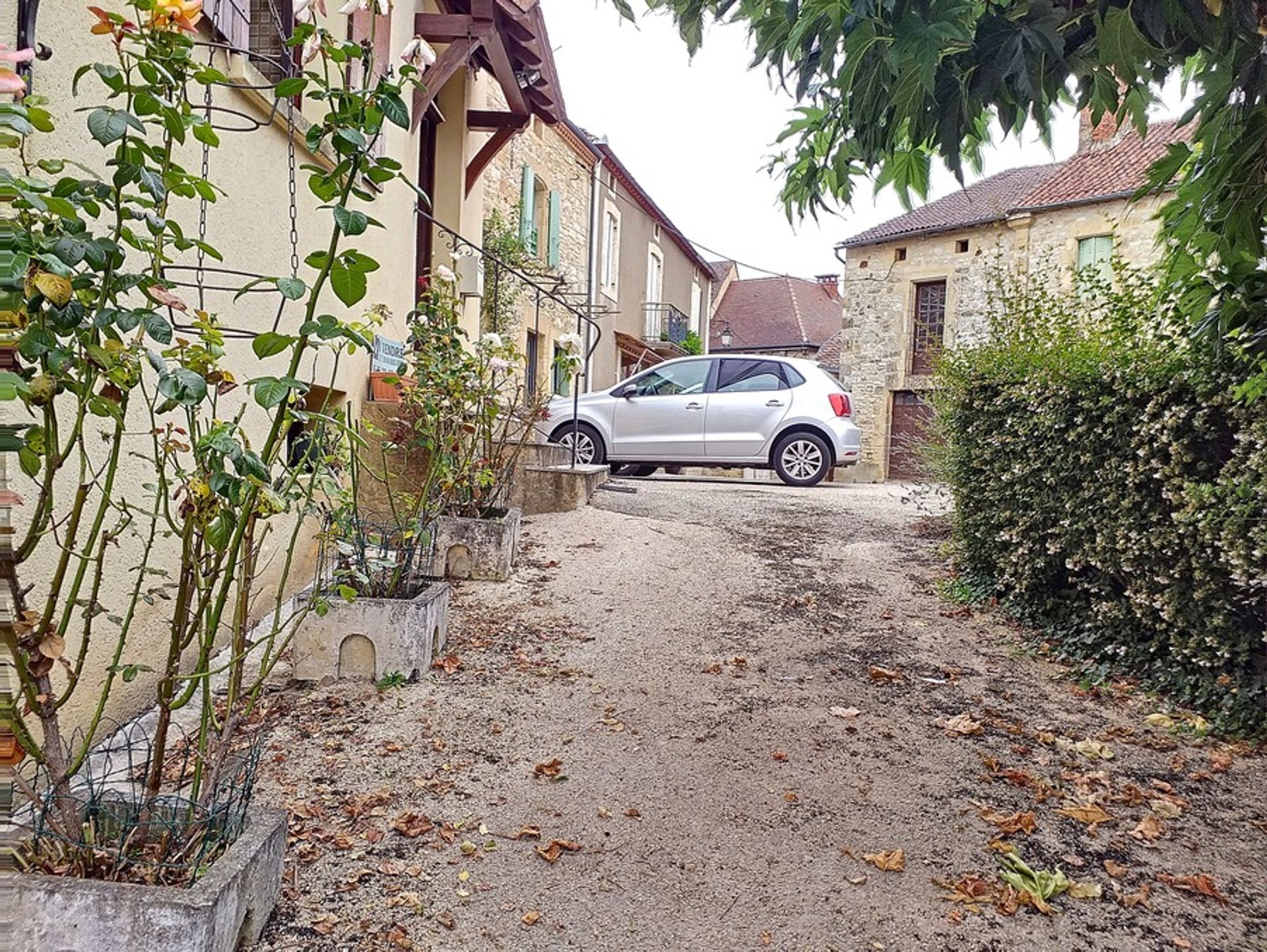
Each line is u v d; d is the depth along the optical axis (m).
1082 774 3.37
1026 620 5.01
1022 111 2.65
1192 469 3.93
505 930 2.36
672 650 4.48
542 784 3.12
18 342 1.68
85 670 2.96
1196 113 2.68
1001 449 5.24
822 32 2.39
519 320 12.76
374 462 5.67
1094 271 5.61
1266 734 3.61
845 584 5.80
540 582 5.46
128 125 1.84
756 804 3.06
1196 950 2.40
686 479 12.27
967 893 2.61
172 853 2.09
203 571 2.14
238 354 4.10
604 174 18.55
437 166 8.59
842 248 20.92
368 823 2.79
